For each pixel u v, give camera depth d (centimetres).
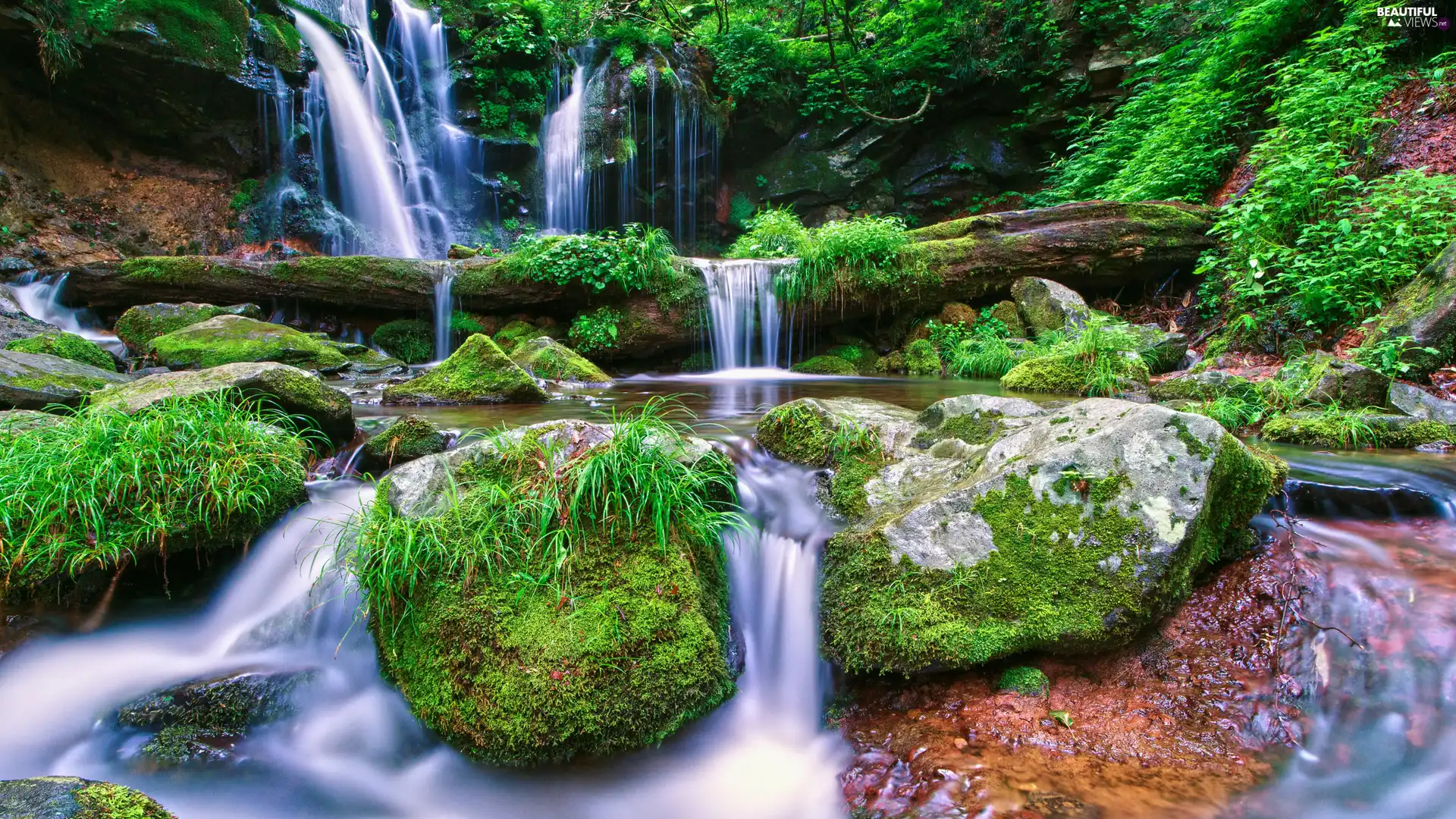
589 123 1541
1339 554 272
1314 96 751
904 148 1738
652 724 222
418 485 280
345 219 1240
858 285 929
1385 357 501
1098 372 633
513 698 215
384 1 1452
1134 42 1418
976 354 852
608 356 919
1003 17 1563
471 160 1473
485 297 902
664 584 244
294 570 300
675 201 1662
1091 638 231
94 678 261
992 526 252
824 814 207
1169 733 212
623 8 1672
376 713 248
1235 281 749
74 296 854
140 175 1139
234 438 320
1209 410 494
